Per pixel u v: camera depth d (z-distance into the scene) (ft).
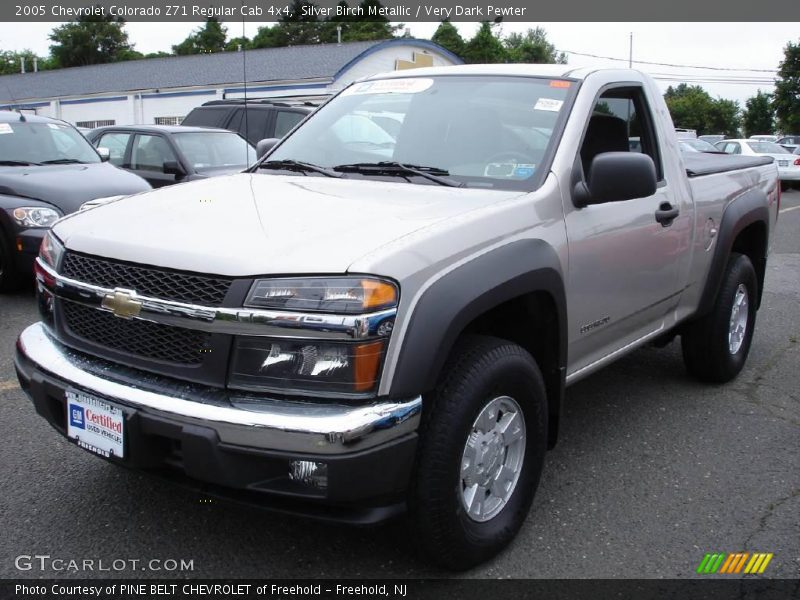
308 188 11.03
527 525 10.84
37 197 22.77
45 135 26.68
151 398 8.39
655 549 10.33
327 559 9.84
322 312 7.94
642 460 13.07
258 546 10.08
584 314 11.43
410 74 13.69
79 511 10.79
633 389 16.60
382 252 8.29
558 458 13.07
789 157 74.95
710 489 12.09
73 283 9.28
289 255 8.27
